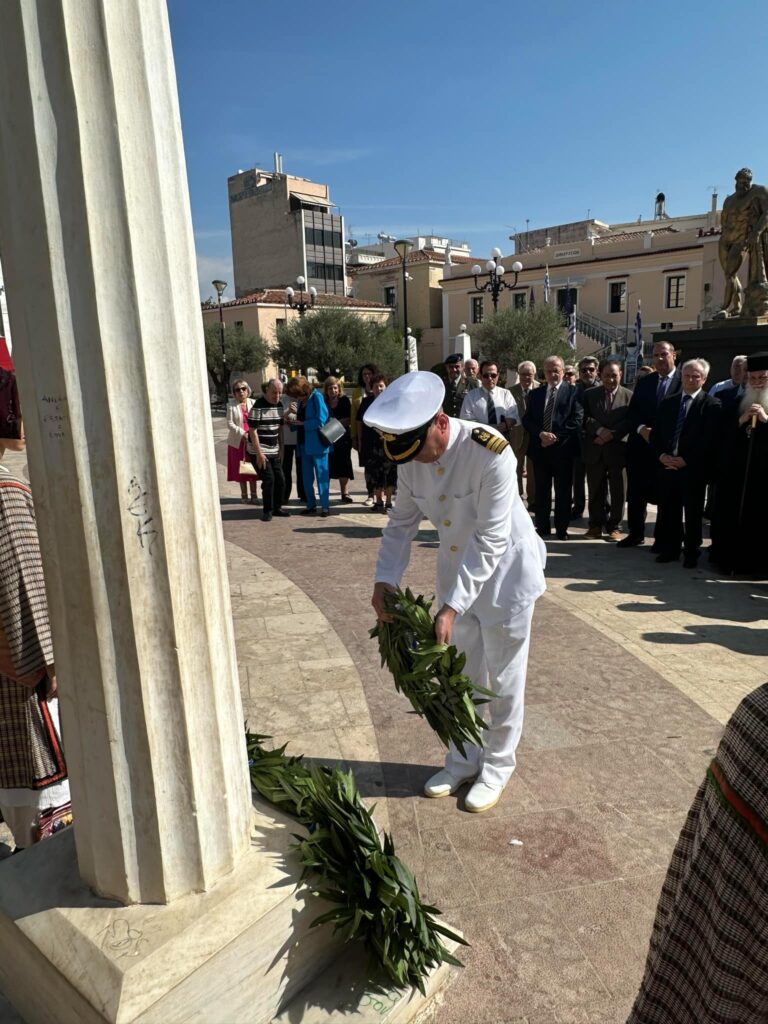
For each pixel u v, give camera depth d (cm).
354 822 191
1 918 174
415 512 274
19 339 145
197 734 163
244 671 416
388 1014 178
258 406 849
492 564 249
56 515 150
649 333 3881
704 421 609
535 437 744
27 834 232
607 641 454
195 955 157
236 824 176
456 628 285
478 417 812
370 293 5184
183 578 156
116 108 132
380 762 320
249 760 218
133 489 146
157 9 139
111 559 148
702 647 445
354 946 194
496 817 279
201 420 158
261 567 646
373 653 443
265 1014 169
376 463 891
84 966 155
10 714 220
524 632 274
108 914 164
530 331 3612
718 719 353
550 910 231
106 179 134
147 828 161
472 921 226
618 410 716
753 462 585
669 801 287
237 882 173
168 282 145
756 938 87
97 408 142
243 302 4534
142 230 139
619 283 3962
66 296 137
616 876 246
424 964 189
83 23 128
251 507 959
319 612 519
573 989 201
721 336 1004
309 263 5750
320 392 905
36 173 133
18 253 139
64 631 157
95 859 167
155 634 154
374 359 3972
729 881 88
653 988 102
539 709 363
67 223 134
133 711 155
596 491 745
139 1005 149
